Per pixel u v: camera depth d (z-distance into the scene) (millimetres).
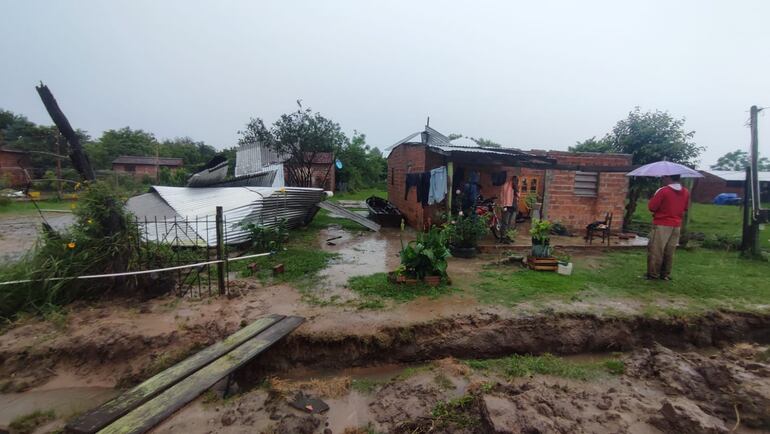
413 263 6273
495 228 9875
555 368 4199
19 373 3963
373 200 15750
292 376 4340
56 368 4062
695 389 3645
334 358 4512
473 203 10242
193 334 4488
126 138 44938
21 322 4625
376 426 3293
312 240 10555
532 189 12609
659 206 6438
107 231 5484
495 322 4930
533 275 6867
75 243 5281
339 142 21688
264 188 10945
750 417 3199
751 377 3627
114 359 4160
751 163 8281
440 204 11219
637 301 5574
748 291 6039
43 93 4945
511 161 10242
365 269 7352
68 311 4918
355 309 5219
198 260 6340
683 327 5043
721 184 31047
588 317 5055
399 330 4680
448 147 10828
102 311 5008
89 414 3090
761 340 5133
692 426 2916
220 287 5680
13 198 16812
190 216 9125
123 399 3283
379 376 4398
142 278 5512
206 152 45531
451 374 4074
